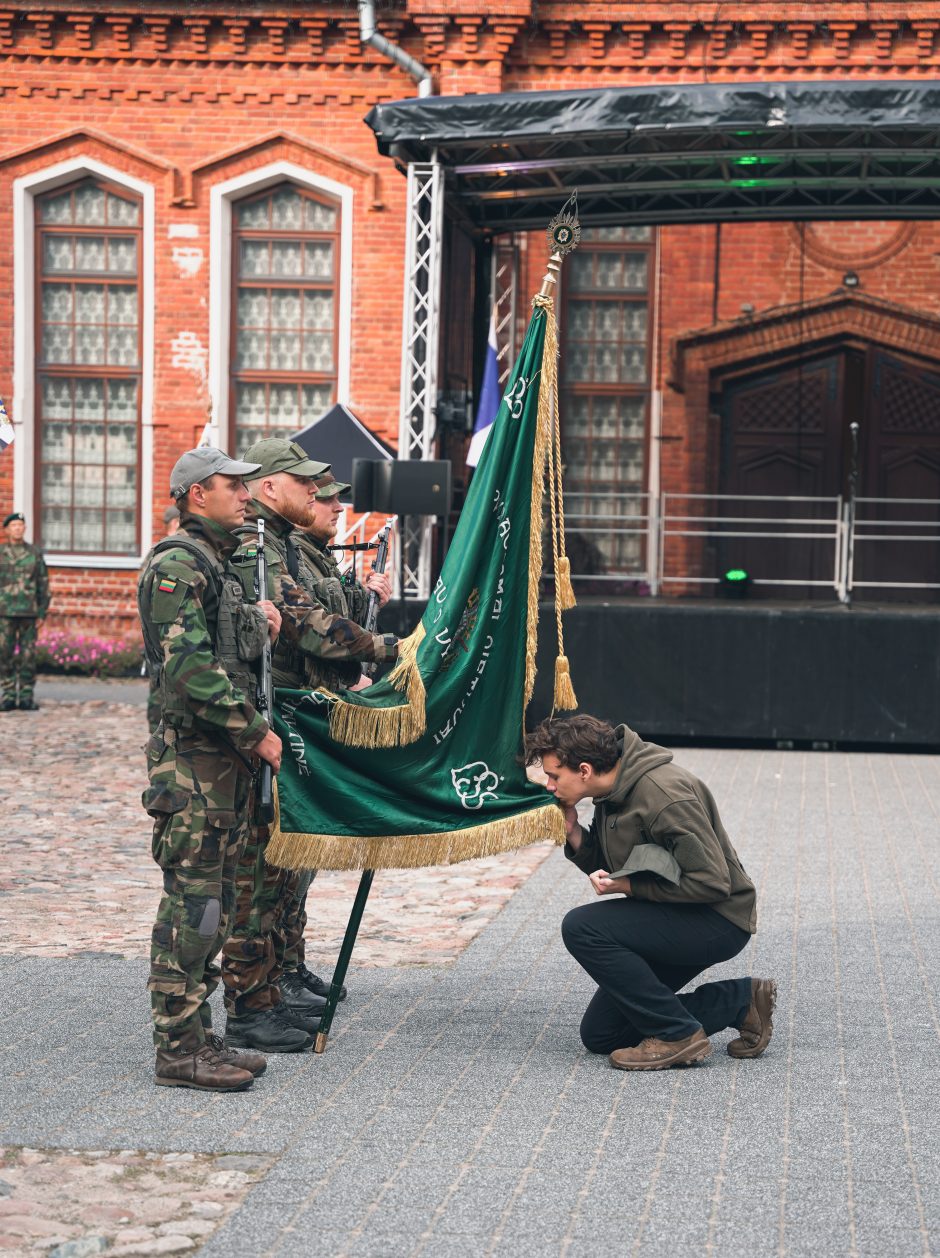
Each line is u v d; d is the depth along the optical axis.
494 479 5.44
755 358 17.97
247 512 5.47
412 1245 3.62
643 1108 4.62
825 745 13.62
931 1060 5.13
